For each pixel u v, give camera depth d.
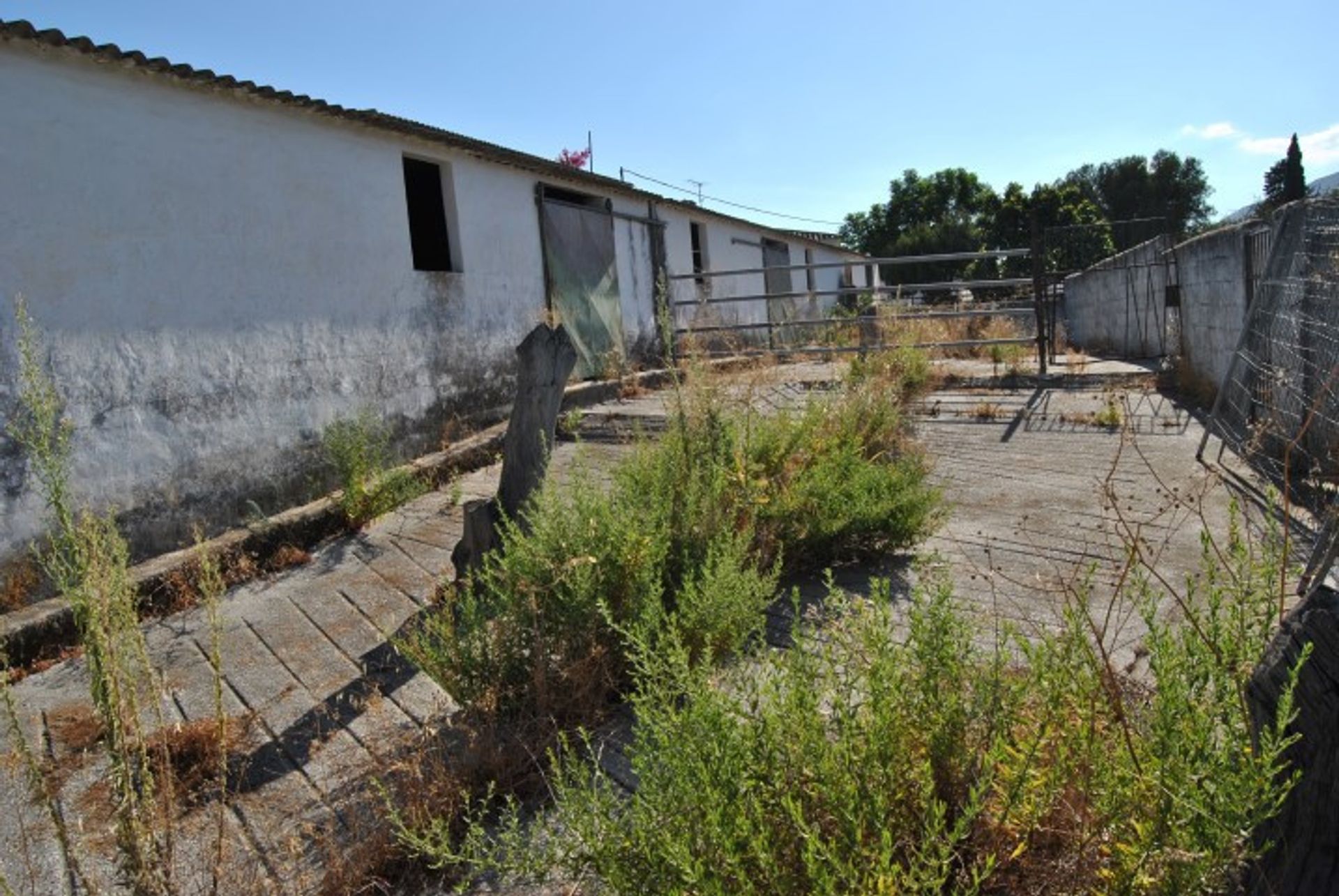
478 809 2.65
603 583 3.28
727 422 4.88
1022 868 1.78
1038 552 4.42
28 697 3.88
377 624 4.32
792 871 1.73
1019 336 13.27
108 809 2.90
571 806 2.02
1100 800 1.71
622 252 11.48
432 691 3.54
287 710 3.51
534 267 9.56
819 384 8.91
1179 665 1.85
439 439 7.97
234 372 6.04
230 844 2.67
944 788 1.88
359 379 7.11
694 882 1.61
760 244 17.03
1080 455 6.48
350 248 7.11
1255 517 4.55
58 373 4.96
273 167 6.43
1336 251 4.94
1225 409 6.64
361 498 6.07
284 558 5.43
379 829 2.54
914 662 2.13
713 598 3.14
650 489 4.18
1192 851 1.54
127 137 5.41
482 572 3.86
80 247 5.12
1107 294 13.60
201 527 5.70
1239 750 1.58
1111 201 36.31
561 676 3.05
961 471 6.29
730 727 1.90
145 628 4.55
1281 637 1.53
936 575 3.79
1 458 4.62
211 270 5.91
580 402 9.34
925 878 1.52
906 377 8.63
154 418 5.48
